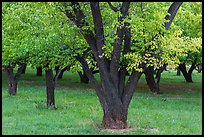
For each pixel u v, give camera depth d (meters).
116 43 11.39
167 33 11.58
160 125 12.82
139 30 11.09
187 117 14.73
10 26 14.34
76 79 32.00
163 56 11.34
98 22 11.39
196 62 22.31
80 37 12.37
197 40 11.91
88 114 14.96
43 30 13.20
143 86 27.67
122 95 11.81
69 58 12.72
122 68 11.84
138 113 15.45
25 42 13.70
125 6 11.36
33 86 25.59
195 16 19.05
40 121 13.35
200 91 25.28
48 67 14.51
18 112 15.28
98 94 11.88
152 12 11.38
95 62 13.24
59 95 21.05
